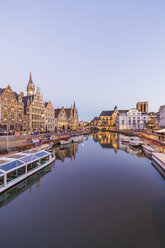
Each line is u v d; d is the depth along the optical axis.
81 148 43.91
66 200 13.77
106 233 9.36
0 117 47.69
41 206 12.77
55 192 15.56
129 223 10.36
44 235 9.25
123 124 114.75
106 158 31.41
